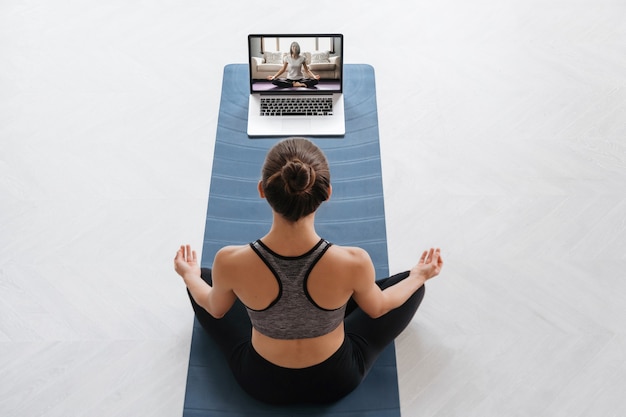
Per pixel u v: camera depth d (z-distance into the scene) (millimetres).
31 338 2506
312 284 1769
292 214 1659
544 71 3420
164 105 3285
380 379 2301
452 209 2875
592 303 2598
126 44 3572
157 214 2877
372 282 1893
